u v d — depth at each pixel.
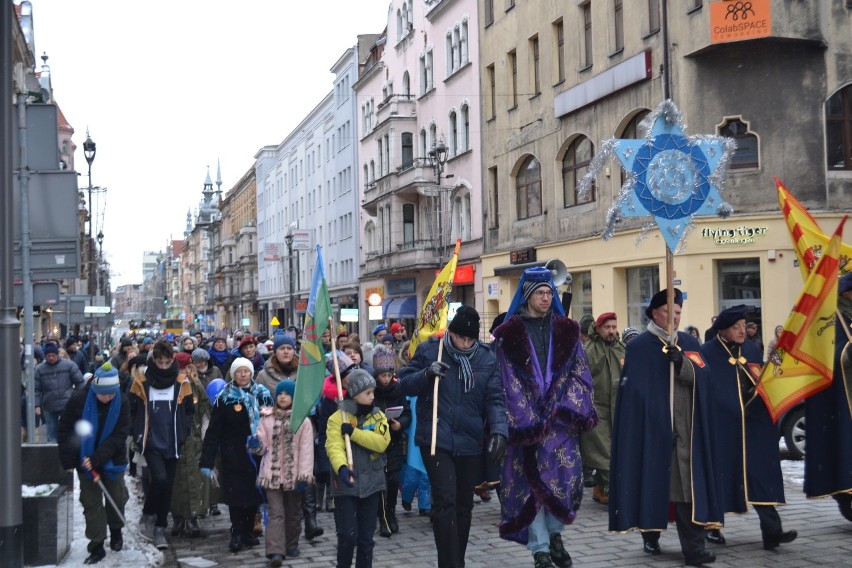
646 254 24.28
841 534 8.26
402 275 46.16
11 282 7.14
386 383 8.45
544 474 7.05
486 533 9.15
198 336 33.25
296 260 74.38
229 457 8.84
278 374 10.05
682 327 22.66
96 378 8.52
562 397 7.15
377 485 7.06
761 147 22.17
